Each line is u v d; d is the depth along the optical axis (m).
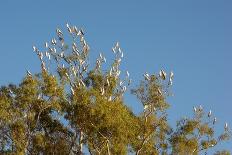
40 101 45.62
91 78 50.31
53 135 46.56
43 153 45.72
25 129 45.53
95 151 44.44
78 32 53.16
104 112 43.19
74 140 46.00
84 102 43.91
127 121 44.59
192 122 50.97
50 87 45.41
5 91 45.56
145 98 48.12
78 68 51.47
